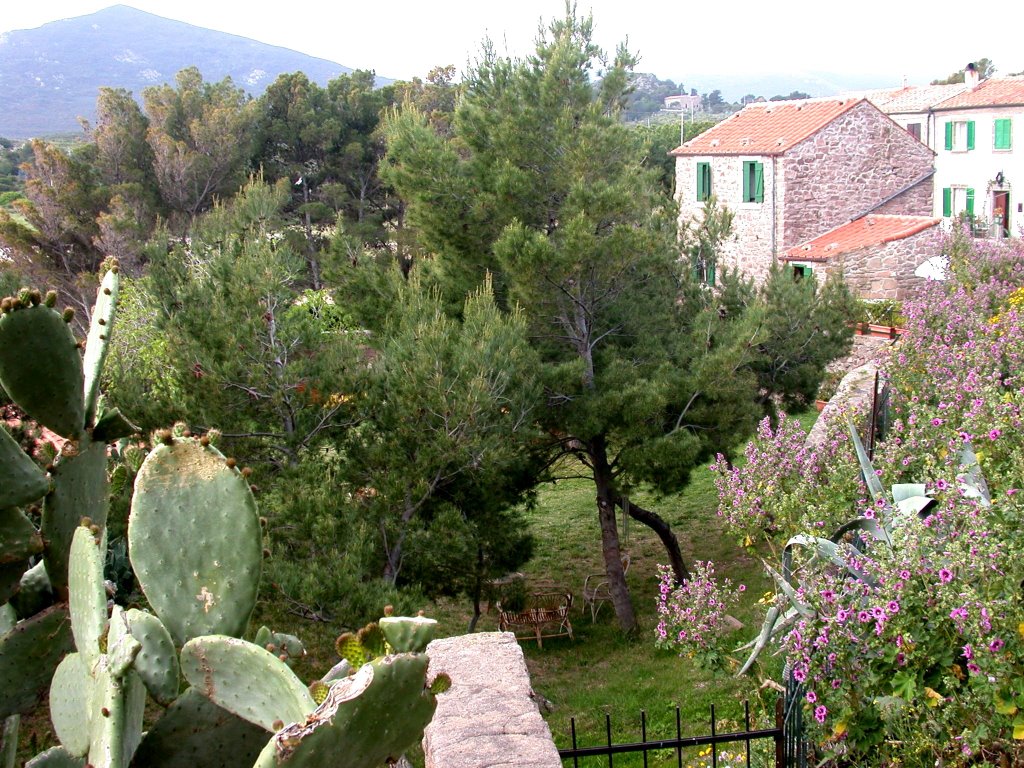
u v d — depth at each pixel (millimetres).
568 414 13000
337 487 10898
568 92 12945
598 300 13336
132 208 33750
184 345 10641
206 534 2904
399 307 12477
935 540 4535
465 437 11086
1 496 2980
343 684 2227
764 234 29500
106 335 3309
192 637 2842
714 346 13883
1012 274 18391
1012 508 4652
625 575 15477
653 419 13328
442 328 11398
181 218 35844
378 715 2219
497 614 14930
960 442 5953
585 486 21656
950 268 19906
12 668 3064
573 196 12281
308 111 42406
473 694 5043
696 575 7371
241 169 39375
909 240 26469
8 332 2945
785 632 5512
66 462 3133
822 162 28906
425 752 4789
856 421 8875
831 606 4461
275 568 9594
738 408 13578
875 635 4246
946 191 37562
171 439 2992
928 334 10523
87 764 2590
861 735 4348
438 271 13820
